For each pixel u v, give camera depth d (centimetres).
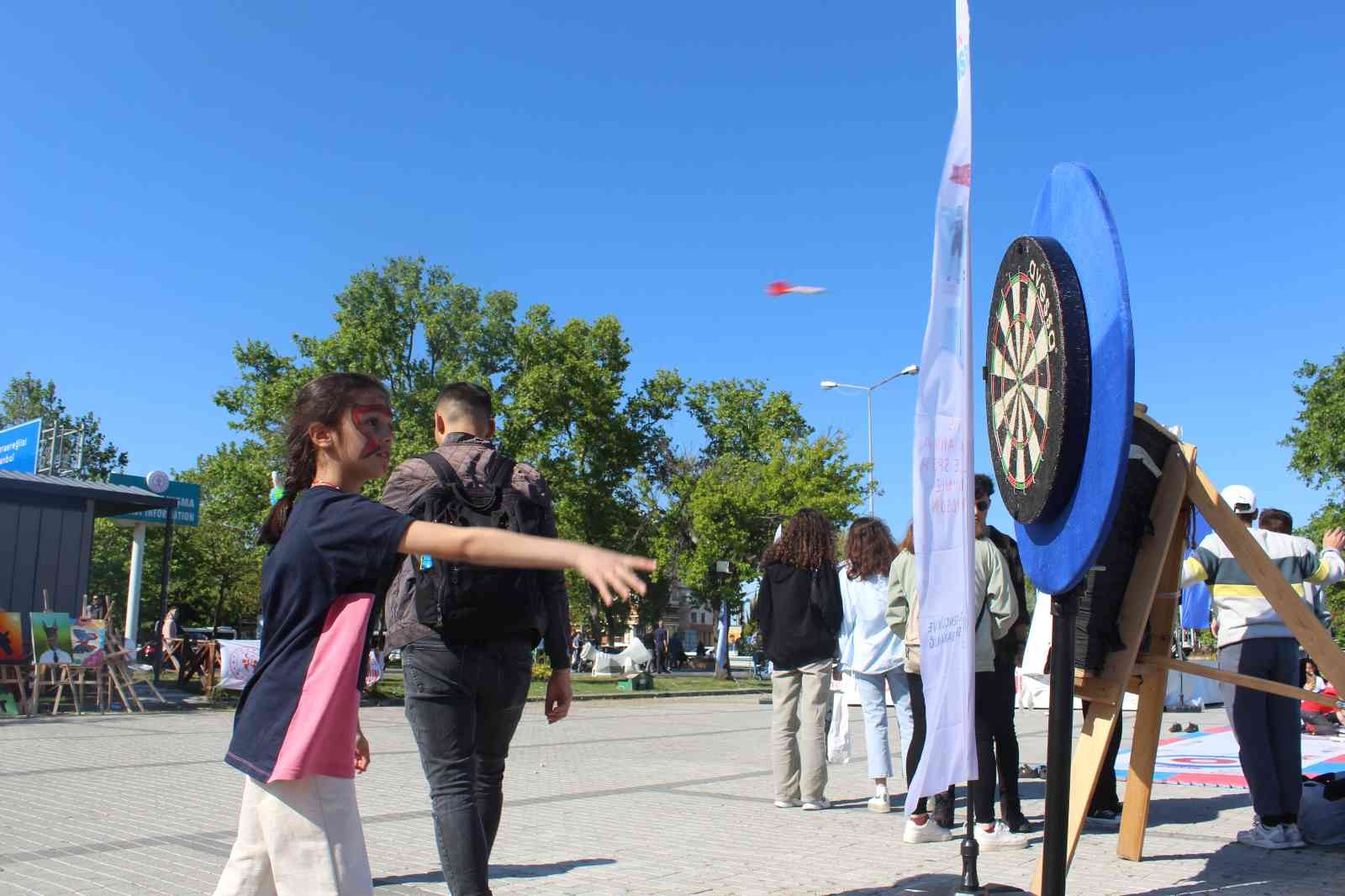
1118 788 801
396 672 2769
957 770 355
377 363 4103
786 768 705
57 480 1717
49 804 687
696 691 2753
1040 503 366
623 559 205
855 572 714
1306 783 589
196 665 1853
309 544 233
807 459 3828
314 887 222
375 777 845
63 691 1633
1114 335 334
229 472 3944
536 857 533
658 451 4738
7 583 1622
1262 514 622
